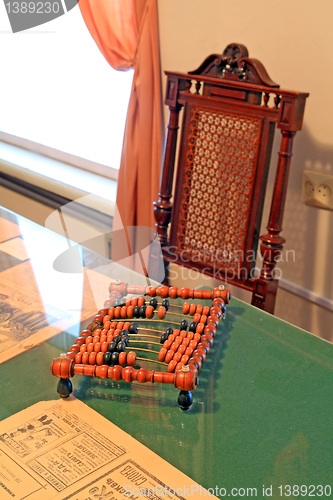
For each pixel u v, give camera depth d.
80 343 0.96
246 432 0.83
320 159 1.62
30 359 0.95
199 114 1.59
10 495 0.69
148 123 1.93
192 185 1.72
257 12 1.65
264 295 1.53
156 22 1.87
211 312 1.08
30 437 0.79
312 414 0.88
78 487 0.71
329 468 0.77
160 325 1.08
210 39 1.80
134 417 0.85
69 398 0.88
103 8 1.69
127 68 1.83
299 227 1.74
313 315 1.79
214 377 0.95
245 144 1.52
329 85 1.55
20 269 0.93
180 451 0.79
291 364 1.00
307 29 1.55
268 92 1.42
